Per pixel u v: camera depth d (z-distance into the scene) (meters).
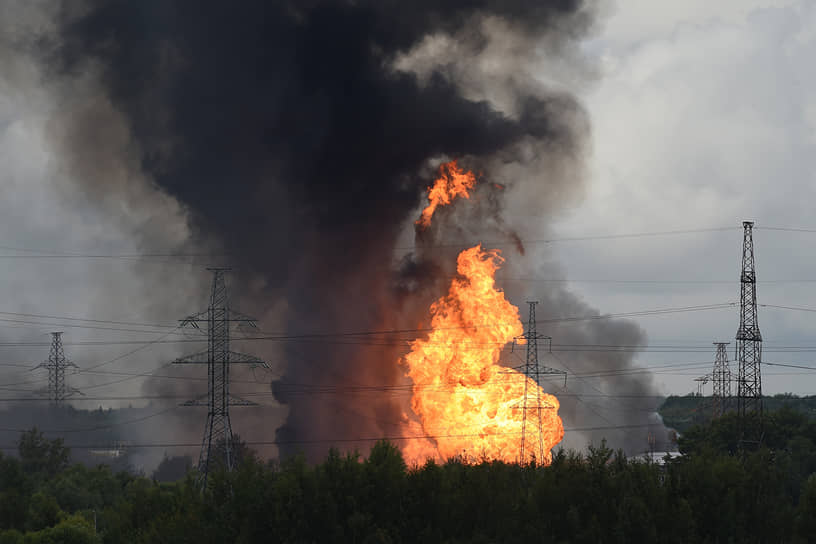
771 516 89.19
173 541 91.75
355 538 87.25
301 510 88.50
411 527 88.75
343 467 93.06
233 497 92.38
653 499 88.50
